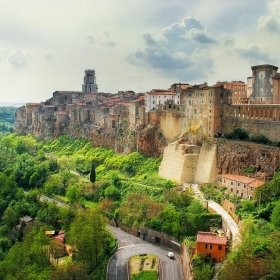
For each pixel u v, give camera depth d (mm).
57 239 146125
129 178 199875
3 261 127562
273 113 159375
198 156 177625
